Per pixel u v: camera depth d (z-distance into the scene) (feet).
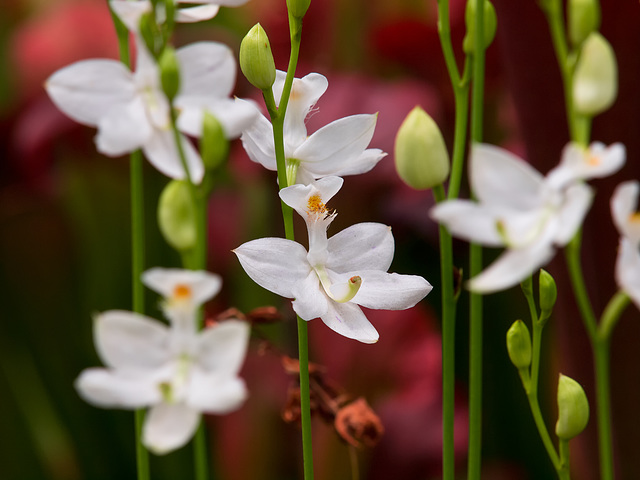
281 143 1.40
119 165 2.43
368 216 2.42
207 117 1.45
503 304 2.21
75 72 1.48
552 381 2.17
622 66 1.77
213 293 1.34
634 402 1.77
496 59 2.37
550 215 1.26
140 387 1.34
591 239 1.77
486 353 2.23
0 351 2.35
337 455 2.26
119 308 2.37
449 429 1.44
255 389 2.31
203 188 1.48
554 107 1.77
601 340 1.36
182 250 1.52
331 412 1.61
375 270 1.40
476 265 1.43
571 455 2.11
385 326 2.35
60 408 2.31
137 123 1.48
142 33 1.48
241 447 2.29
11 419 2.29
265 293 2.29
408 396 2.31
